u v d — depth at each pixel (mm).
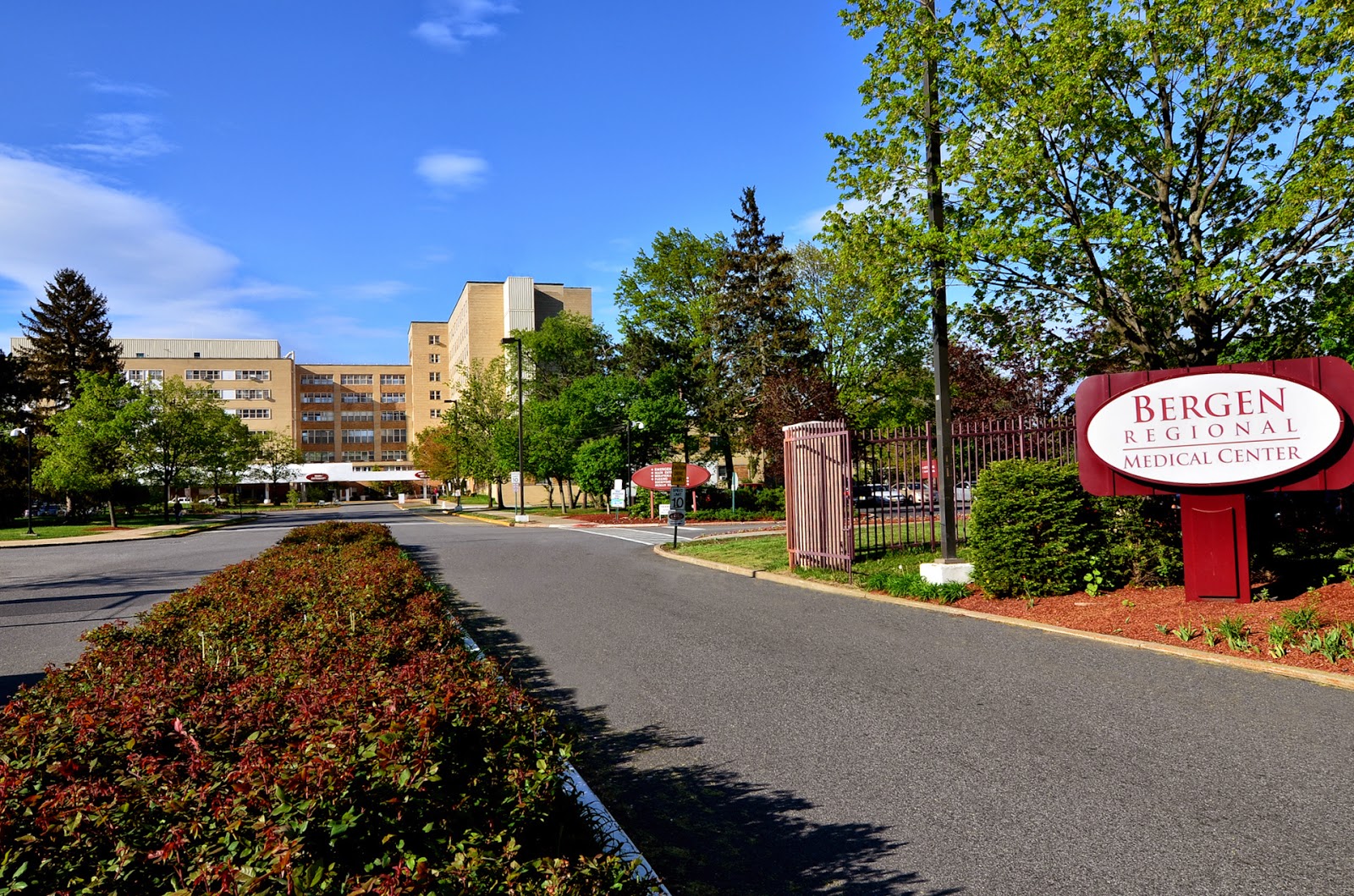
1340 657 6535
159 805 2764
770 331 44969
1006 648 7840
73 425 41906
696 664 7711
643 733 5762
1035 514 9758
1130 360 13500
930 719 5832
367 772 2785
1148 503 9594
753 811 4418
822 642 8469
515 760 3438
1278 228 10055
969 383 25141
